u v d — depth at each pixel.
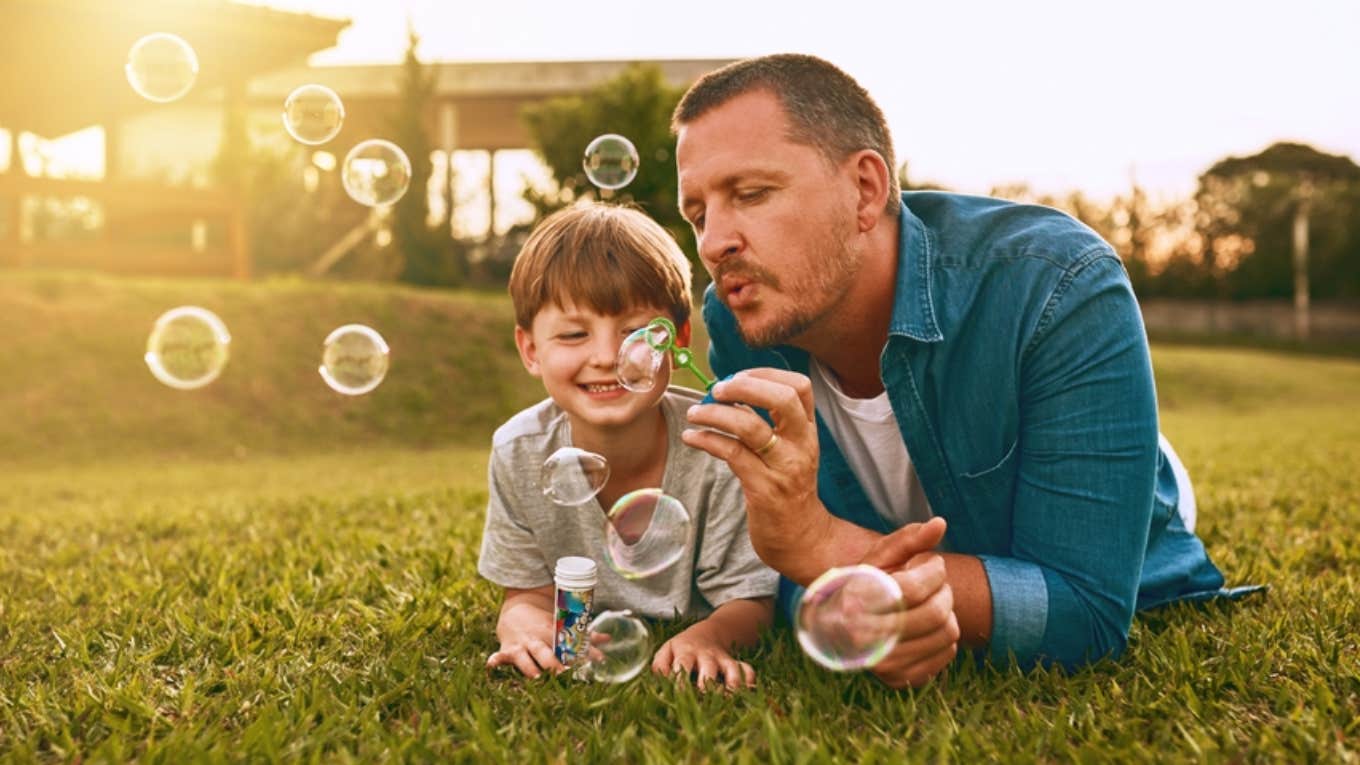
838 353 1.63
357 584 2.29
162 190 12.66
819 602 1.32
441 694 1.50
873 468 1.77
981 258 1.52
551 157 16.84
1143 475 1.45
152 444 8.86
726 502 1.82
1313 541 2.75
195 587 2.39
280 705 1.50
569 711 1.43
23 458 8.28
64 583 2.48
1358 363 23.03
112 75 12.41
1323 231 34.81
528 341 1.83
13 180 11.76
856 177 1.43
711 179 1.38
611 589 1.91
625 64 22.33
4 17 10.53
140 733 1.41
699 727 1.30
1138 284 35.84
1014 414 1.51
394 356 10.92
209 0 11.13
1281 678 1.52
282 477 6.81
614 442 1.81
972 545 1.67
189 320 2.75
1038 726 1.32
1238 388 15.34
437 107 22.80
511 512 1.89
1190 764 1.19
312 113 2.90
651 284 1.71
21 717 1.46
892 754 1.21
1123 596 1.46
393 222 18.11
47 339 9.76
